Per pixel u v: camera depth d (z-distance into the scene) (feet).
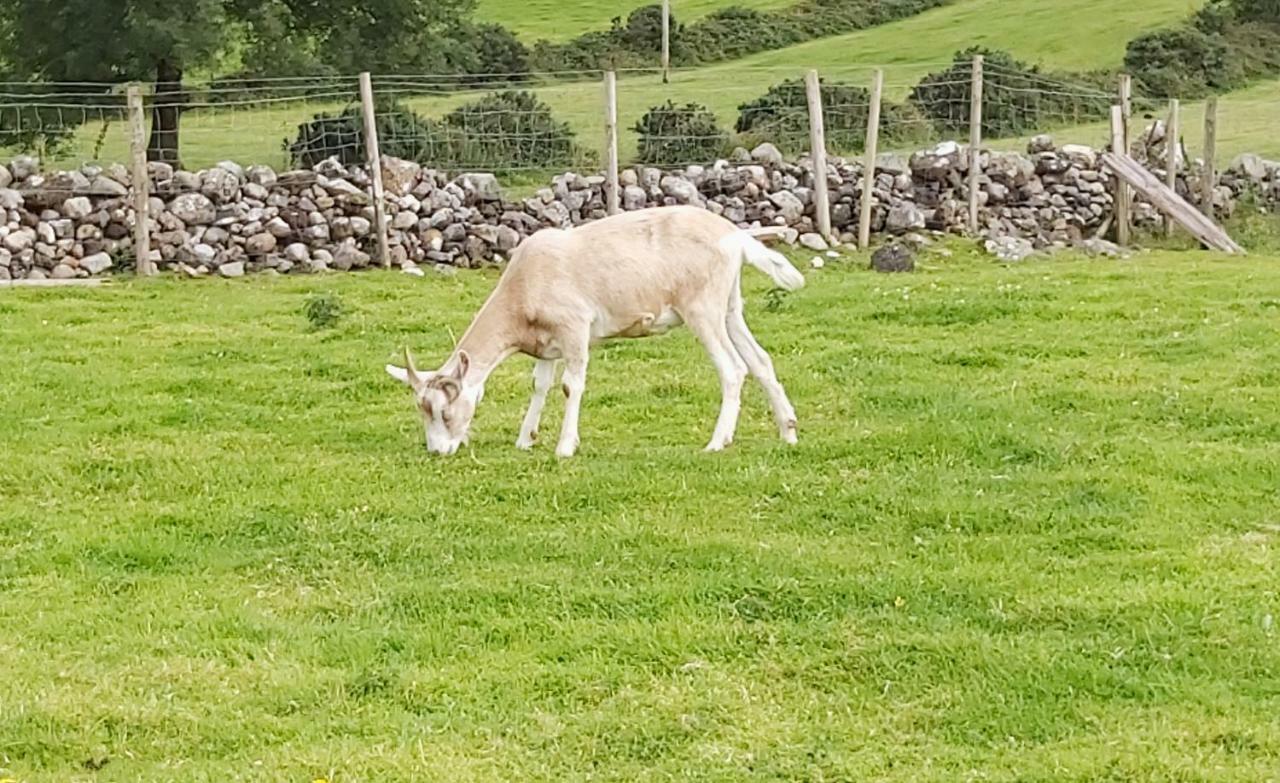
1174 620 25.98
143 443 38.88
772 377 37.99
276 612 27.76
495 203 69.46
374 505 33.17
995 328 52.13
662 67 149.79
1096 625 26.05
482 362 37.06
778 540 30.50
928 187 75.31
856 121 97.25
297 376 46.52
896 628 26.04
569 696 23.98
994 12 172.96
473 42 138.72
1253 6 153.17
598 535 30.91
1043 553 29.89
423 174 69.00
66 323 54.80
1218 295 57.62
